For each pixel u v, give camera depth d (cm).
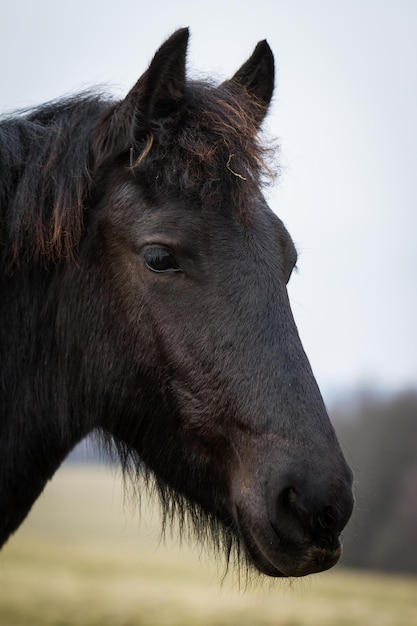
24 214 371
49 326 389
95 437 425
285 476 318
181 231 346
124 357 367
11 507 399
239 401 332
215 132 365
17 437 391
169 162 358
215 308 340
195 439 353
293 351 334
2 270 385
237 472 338
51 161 377
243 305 338
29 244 378
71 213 367
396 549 2272
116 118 363
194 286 345
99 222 369
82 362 381
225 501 355
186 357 345
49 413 394
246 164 362
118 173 370
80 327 379
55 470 411
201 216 349
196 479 365
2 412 388
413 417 2348
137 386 367
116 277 364
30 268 387
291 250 381
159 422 371
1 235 379
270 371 329
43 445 398
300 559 320
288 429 323
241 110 380
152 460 384
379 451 2348
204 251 345
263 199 378
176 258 348
